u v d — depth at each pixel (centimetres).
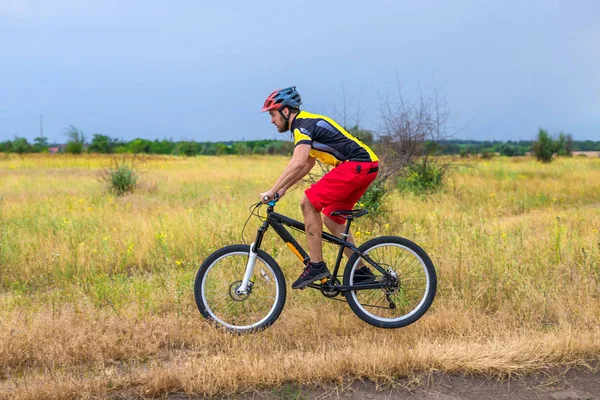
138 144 5009
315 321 448
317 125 418
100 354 387
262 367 360
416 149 1216
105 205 1025
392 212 904
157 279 556
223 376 350
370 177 424
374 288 436
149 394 344
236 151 4803
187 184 1532
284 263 590
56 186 1478
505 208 1100
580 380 364
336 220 442
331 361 370
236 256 464
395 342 417
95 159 3247
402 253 446
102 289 506
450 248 598
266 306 459
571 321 450
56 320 430
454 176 1546
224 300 457
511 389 355
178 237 713
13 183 1552
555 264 564
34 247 682
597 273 534
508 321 452
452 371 371
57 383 341
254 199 1105
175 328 430
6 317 438
